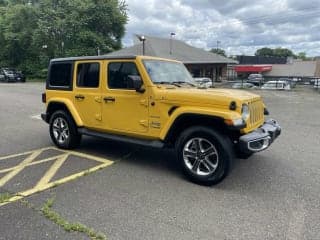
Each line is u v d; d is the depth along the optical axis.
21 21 43.69
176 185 4.45
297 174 4.93
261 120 5.00
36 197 4.01
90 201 3.90
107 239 3.06
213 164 4.40
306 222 3.42
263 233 3.20
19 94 18.98
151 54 32.09
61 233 3.16
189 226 3.32
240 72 60.84
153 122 4.86
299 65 59.84
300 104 16.12
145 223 3.37
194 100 4.44
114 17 43.34
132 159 5.69
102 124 5.56
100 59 5.49
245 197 4.05
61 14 41.78
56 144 6.43
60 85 6.25
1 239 3.04
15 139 7.23
